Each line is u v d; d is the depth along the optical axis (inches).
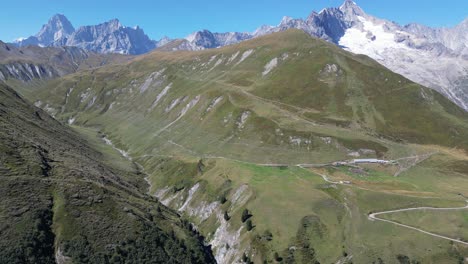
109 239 3193.9
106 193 3737.7
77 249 3026.6
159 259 3203.7
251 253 3560.5
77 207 3368.6
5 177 3351.4
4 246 2805.1
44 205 3260.3
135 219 3486.7
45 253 2930.6
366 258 3193.9
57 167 3917.3
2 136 3937.0
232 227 3988.7
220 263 3750.0
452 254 3097.9
